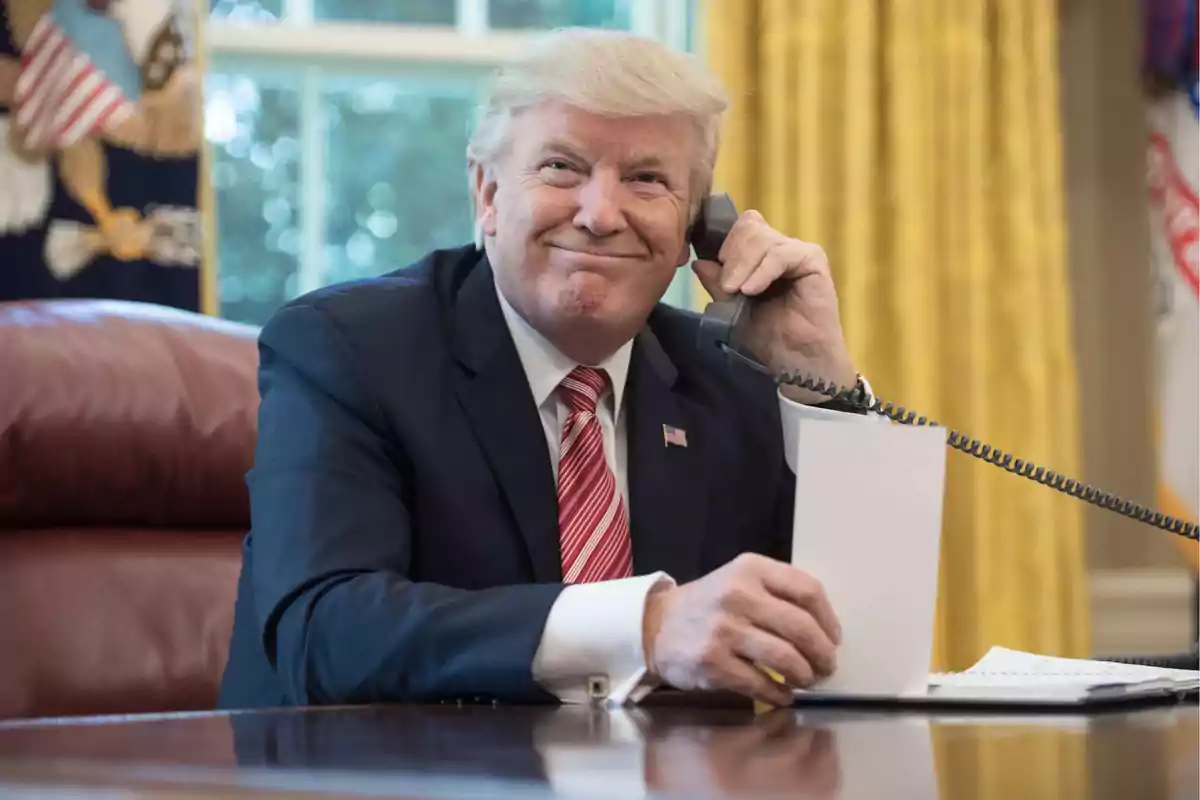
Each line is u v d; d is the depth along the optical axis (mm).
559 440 1493
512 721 915
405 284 1521
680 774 595
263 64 3139
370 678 1139
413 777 588
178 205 2672
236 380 1913
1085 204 3232
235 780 599
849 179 2941
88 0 2619
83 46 2615
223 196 3115
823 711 999
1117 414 3219
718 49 2928
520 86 1452
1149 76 3057
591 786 555
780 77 2930
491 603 1132
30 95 2584
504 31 3270
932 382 2955
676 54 1474
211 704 1782
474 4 3258
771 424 1616
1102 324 3225
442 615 1128
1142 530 3201
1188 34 2973
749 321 1630
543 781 570
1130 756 668
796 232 2934
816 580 1035
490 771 607
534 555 1388
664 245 1463
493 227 1491
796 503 1047
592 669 1085
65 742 768
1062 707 984
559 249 1436
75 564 1775
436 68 3229
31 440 1746
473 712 1012
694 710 1021
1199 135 2977
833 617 1032
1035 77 3055
